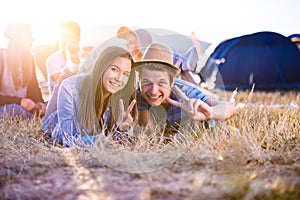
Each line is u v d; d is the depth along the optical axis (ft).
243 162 10.02
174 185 8.46
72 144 12.37
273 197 7.48
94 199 7.68
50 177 9.18
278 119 14.67
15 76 16.88
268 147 11.42
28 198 7.86
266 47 29.99
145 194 7.73
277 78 30.12
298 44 29.94
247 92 25.93
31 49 17.38
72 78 13.97
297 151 11.16
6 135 13.48
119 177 9.16
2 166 10.11
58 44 18.02
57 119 14.23
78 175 9.33
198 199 7.45
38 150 12.00
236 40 29.99
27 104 16.78
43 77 18.37
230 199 7.44
